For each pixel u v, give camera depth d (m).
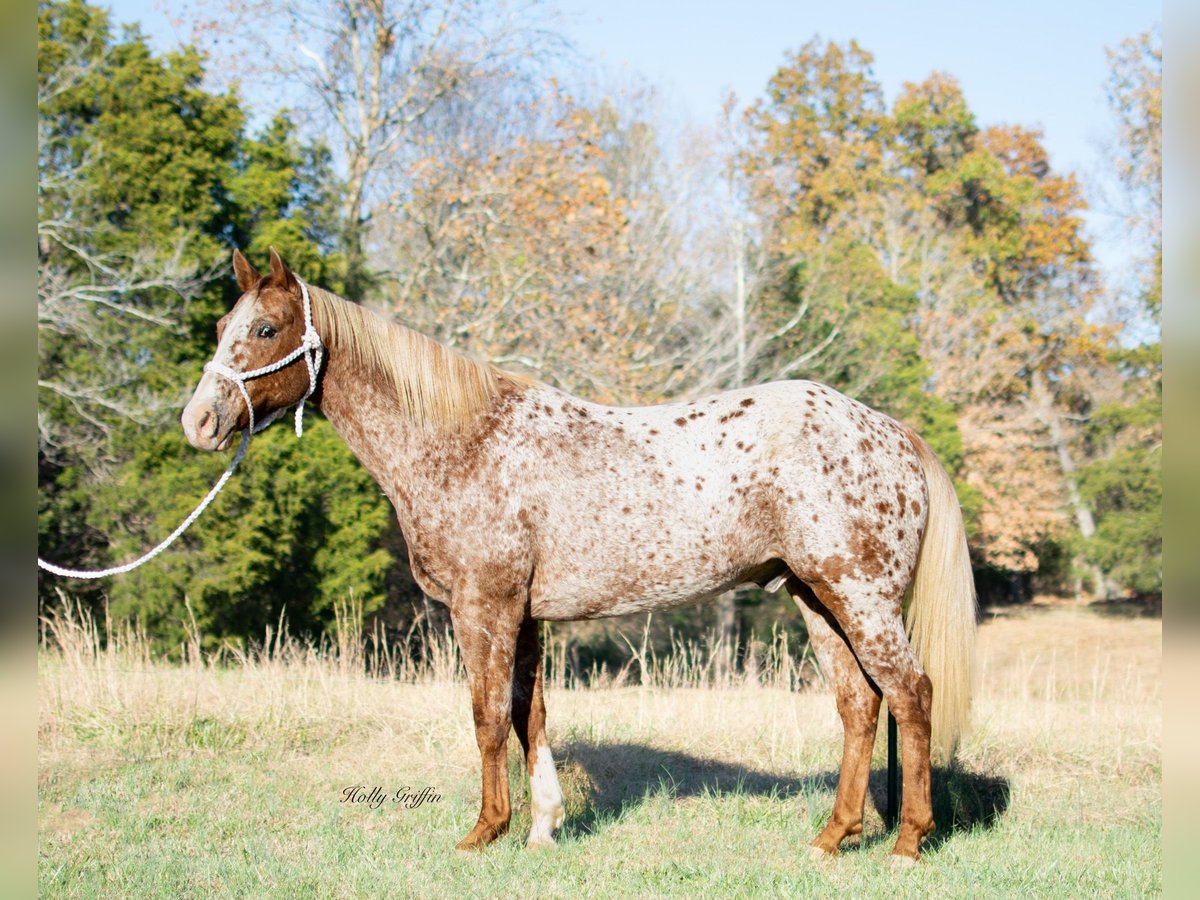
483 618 4.31
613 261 14.37
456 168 15.51
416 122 19.55
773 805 5.36
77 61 14.34
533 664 4.63
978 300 23.89
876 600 4.25
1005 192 27.77
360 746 6.44
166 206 14.28
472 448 4.33
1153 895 3.96
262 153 15.98
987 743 6.48
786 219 21.53
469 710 6.92
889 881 4.05
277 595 14.48
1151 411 21.83
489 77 18.61
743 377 16.28
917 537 4.44
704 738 6.83
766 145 26.11
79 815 5.01
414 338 4.43
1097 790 5.78
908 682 4.28
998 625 23.25
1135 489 21.66
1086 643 20.92
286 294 4.39
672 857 4.46
